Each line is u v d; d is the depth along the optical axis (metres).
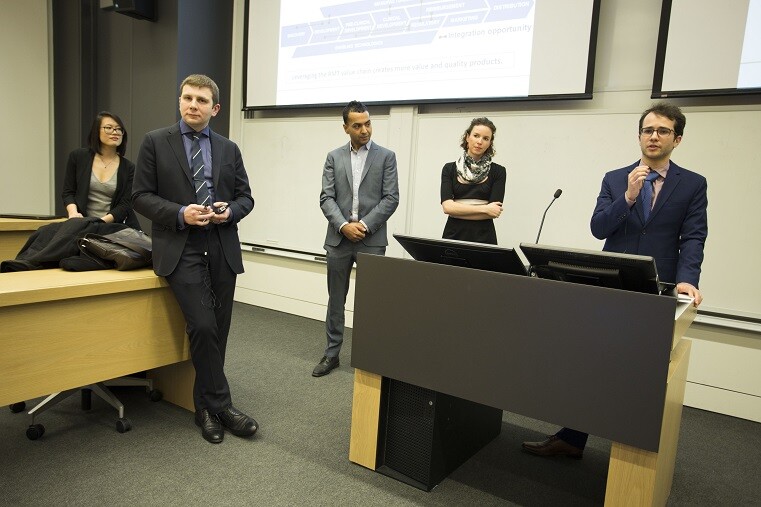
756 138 2.38
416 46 3.28
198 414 1.99
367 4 3.46
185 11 3.82
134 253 1.97
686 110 2.52
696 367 2.58
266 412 2.20
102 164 2.98
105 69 4.33
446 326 1.55
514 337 1.43
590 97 2.73
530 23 2.88
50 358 1.62
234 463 1.77
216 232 1.96
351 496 1.61
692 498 1.73
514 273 1.49
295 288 4.01
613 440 1.30
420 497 1.64
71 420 2.02
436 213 3.30
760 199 2.39
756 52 2.35
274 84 3.97
